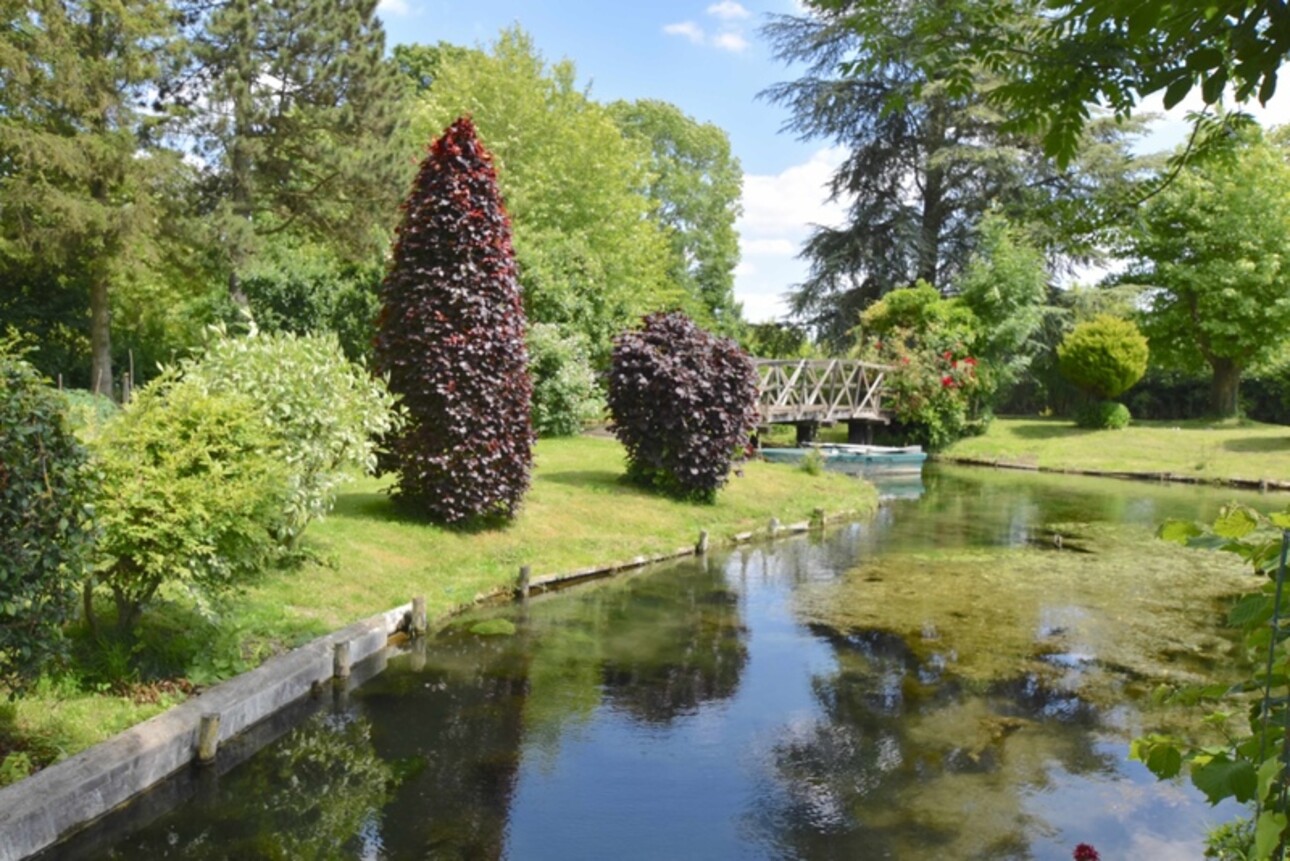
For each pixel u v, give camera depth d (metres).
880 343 23.03
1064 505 14.62
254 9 18.66
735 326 34.66
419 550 7.73
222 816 3.74
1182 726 4.98
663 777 4.25
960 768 4.41
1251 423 23.95
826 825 3.81
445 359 8.06
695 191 35.38
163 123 17.75
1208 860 3.27
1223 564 9.65
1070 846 3.67
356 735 4.64
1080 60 3.14
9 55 14.99
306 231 21.92
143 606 5.00
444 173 8.23
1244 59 2.33
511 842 3.61
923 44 3.80
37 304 19.66
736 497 12.09
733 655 6.18
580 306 17.77
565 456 13.55
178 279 20.19
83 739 3.91
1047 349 24.78
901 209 26.17
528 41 25.12
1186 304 24.72
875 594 8.09
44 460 3.52
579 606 7.42
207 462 4.69
